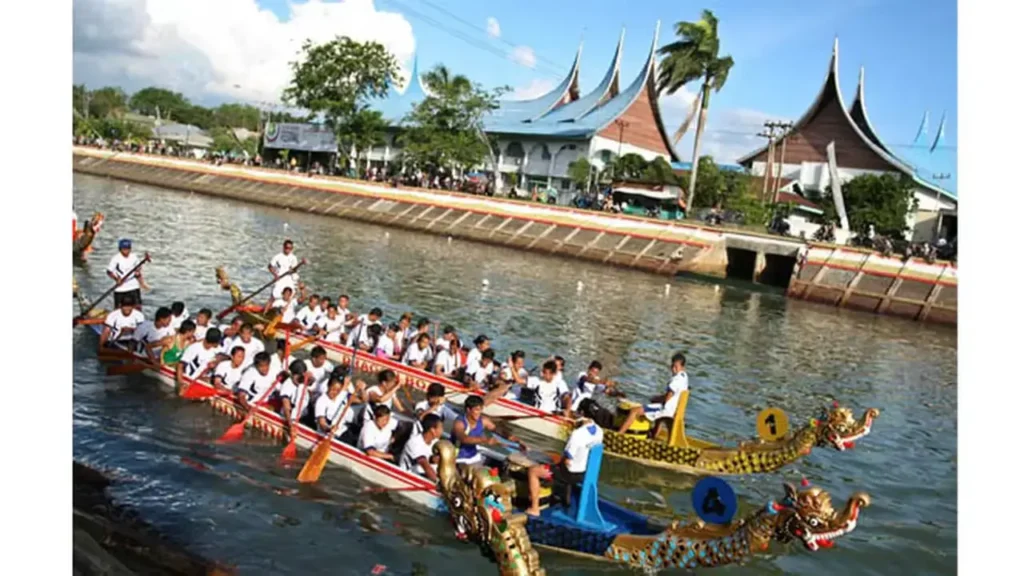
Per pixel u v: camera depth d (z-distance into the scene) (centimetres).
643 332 2098
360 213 4778
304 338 1503
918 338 2484
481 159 5575
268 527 796
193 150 7894
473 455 875
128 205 4066
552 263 3625
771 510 672
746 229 4019
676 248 3666
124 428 1006
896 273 3038
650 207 4925
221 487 872
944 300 2850
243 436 1029
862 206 4466
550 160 5922
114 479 859
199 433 1021
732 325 2377
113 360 1233
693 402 1447
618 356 1780
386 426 935
